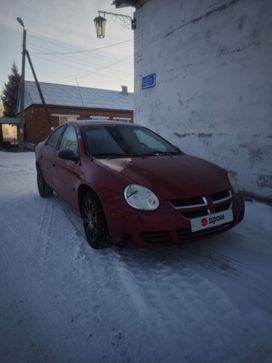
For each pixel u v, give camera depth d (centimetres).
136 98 796
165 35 647
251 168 470
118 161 305
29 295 221
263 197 454
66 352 166
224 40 495
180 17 594
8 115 4247
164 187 250
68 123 425
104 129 376
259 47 434
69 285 233
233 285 230
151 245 241
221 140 525
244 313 197
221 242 311
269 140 434
